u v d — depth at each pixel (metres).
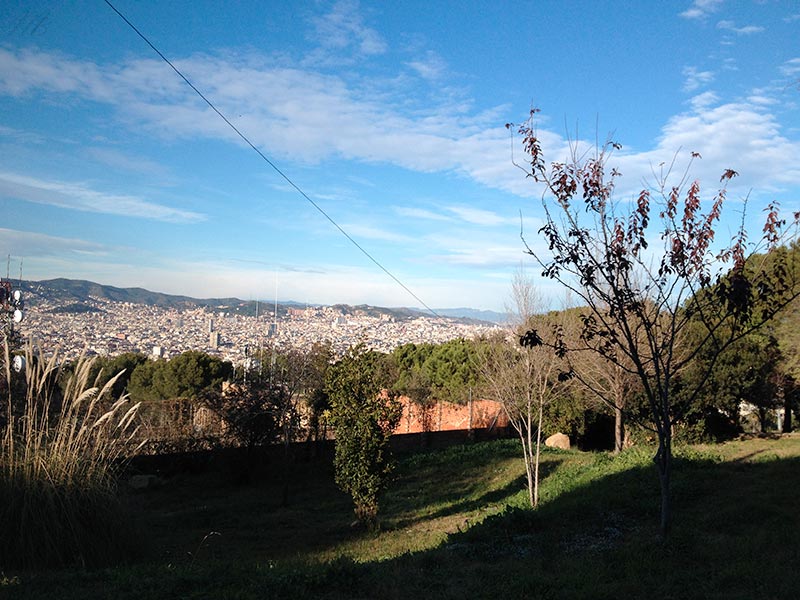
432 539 10.73
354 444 12.62
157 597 5.56
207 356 31.03
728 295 6.57
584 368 17.64
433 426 27.86
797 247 9.98
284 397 19.22
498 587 6.25
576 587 6.17
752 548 7.27
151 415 19.56
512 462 19.89
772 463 12.88
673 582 6.21
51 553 7.18
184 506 15.74
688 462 13.39
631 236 7.11
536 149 7.25
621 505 10.51
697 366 17.38
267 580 6.14
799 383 19.22
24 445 7.73
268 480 19.58
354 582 6.39
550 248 7.27
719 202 6.90
